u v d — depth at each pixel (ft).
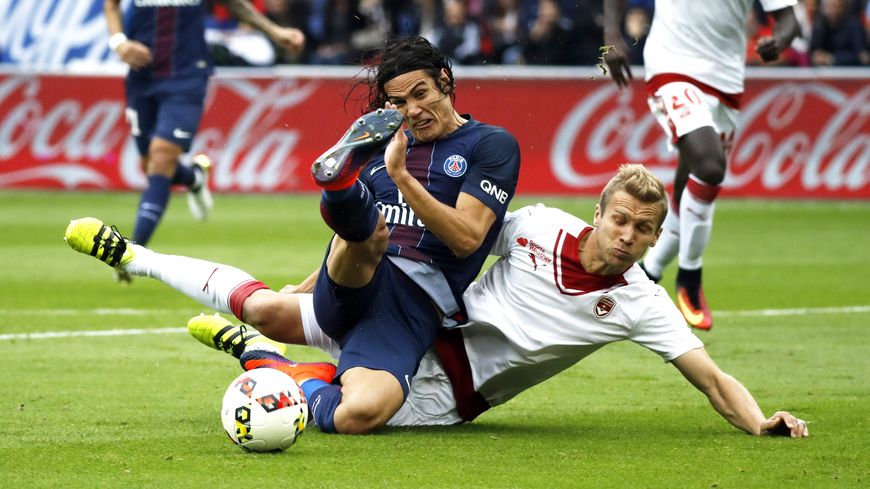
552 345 55.01
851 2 200.34
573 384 68.59
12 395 61.98
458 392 56.44
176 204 191.62
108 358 74.13
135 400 61.16
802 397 64.39
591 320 54.54
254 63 205.67
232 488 43.01
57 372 69.00
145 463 46.88
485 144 56.65
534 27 199.82
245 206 181.37
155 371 69.92
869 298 104.58
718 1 86.33
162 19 113.09
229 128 192.75
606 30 88.74
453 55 203.41
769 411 60.23
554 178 188.96
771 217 170.81
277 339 58.65
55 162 194.18
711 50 87.56
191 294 59.88
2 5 219.41
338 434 52.90
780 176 186.80
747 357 77.36
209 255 129.18
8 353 75.31
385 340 54.29
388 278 55.21
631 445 51.75
